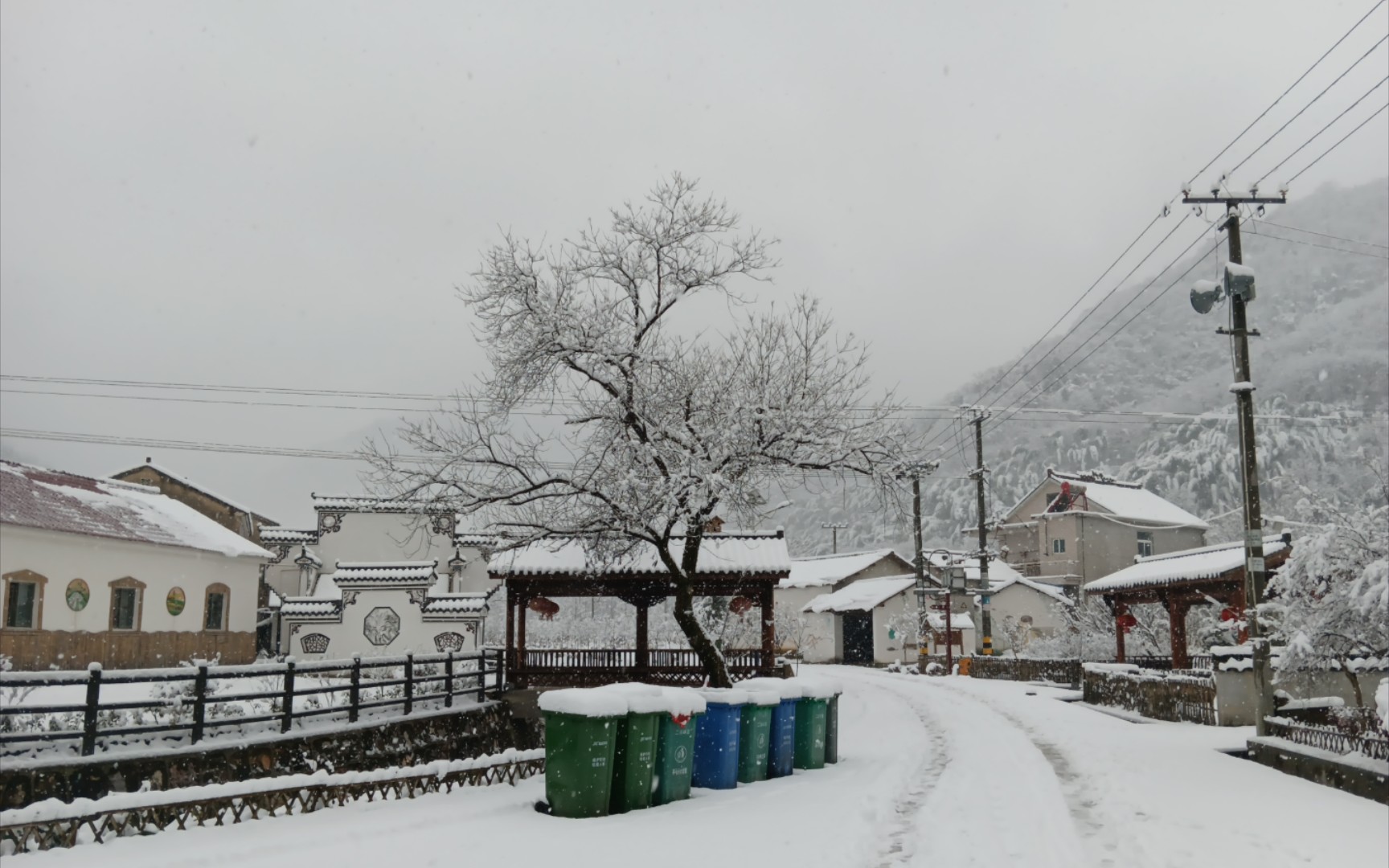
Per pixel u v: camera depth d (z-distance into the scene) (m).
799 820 10.66
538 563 24.64
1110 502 65.00
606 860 8.79
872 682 40.09
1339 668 17.77
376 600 40.88
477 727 20.31
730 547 25.78
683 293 20.17
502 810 11.56
